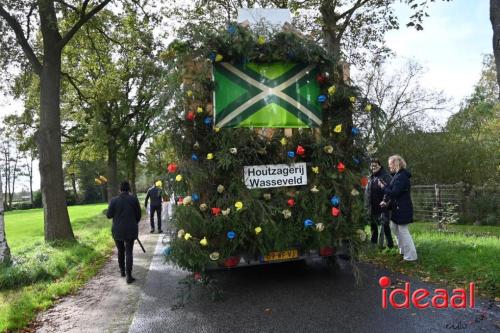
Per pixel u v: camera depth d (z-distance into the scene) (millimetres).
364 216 6797
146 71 24859
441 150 18453
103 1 14391
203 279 6168
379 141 6938
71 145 32281
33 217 36562
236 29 6141
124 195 8023
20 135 28203
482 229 13273
